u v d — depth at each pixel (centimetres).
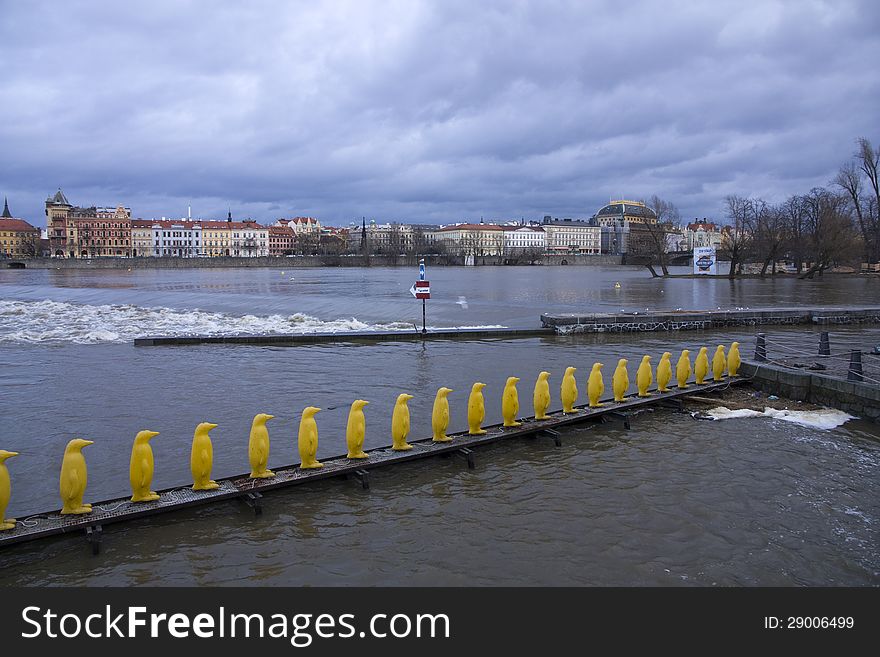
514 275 12775
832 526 1042
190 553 934
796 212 10556
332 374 2281
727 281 9438
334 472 1175
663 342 3219
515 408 1462
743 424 1631
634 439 1500
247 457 1338
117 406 1786
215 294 6494
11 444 1434
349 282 9569
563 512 1084
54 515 966
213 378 2198
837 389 1761
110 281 9944
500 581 872
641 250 15100
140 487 1022
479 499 1134
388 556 931
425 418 1656
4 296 6775
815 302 5634
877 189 10181
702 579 883
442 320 4262
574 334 3478
